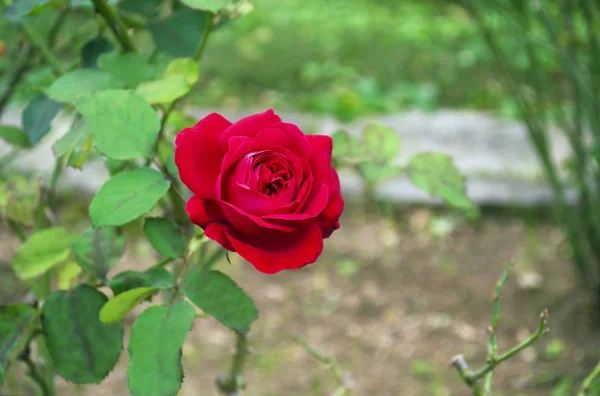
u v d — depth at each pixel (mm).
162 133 803
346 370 1766
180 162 672
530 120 1749
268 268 657
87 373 735
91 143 747
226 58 3650
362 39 4027
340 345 1863
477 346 1844
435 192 883
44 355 920
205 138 683
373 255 2219
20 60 1017
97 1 799
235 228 667
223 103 3096
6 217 880
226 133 685
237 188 663
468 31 3982
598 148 1558
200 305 710
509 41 3459
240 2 795
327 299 2041
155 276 740
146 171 726
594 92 1598
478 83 3367
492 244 2236
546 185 2357
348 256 2221
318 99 3068
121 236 771
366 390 1699
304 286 2092
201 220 672
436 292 2057
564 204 1836
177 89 771
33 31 919
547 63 2232
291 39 4008
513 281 2064
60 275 822
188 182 671
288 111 3061
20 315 755
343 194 2410
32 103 868
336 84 3383
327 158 693
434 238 2287
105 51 861
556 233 2256
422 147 2693
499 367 1762
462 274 2117
